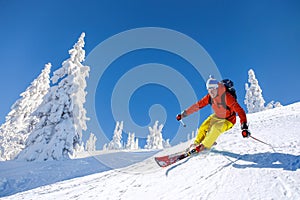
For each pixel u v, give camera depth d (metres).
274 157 3.67
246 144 4.82
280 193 2.69
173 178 4.00
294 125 6.53
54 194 5.26
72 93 18.16
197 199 3.04
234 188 3.04
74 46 20.30
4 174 10.99
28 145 16.72
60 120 17.34
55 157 15.62
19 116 25.73
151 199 3.44
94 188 4.96
